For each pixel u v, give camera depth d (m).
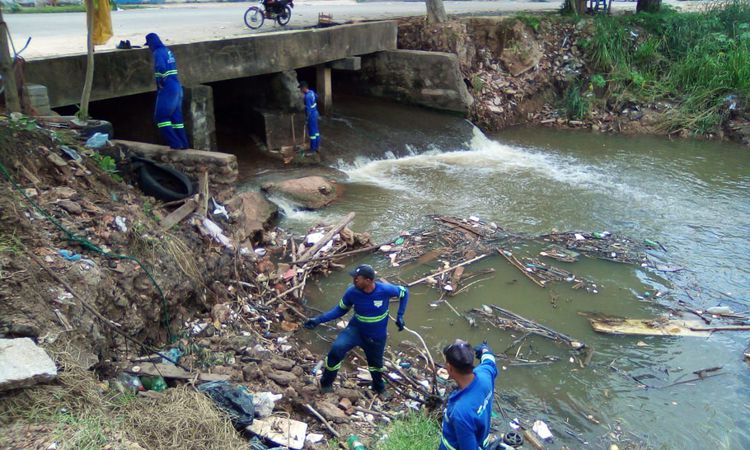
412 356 7.55
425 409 6.22
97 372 5.34
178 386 5.41
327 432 5.62
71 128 8.67
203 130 12.22
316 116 13.45
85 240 6.42
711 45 19.61
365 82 18.73
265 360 6.69
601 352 7.81
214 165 9.77
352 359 7.39
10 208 6.01
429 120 17.16
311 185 11.89
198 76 12.18
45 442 4.15
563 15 21.81
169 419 4.83
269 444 5.17
